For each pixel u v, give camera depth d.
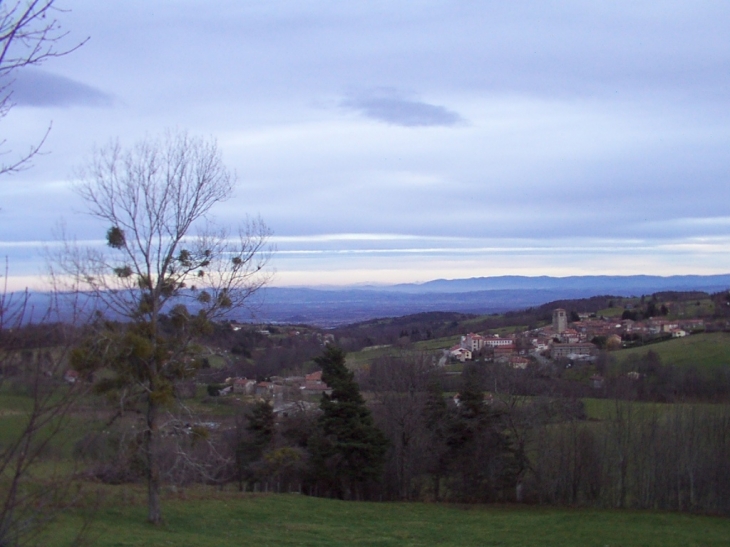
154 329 15.47
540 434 32.31
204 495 23.94
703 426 29.94
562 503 31.61
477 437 32.94
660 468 30.36
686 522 24.05
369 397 38.12
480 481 32.75
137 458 15.64
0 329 4.11
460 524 22.50
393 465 33.75
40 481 4.99
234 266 17.14
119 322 15.02
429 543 18.39
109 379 14.21
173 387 15.77
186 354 16.20
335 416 29.86
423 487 35.50
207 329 16.11
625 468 31.05
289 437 32.50
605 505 31.22
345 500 28.88
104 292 13.91
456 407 34.81
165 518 18.33
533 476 32.66
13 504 4.29
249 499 24.14
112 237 15.30
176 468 17.12
